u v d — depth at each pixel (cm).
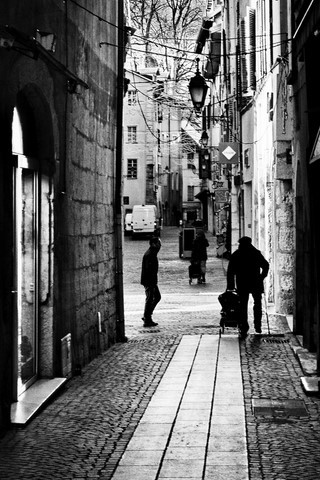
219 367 1295
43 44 980
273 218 2117
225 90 3956
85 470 742
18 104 1024
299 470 729
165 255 4475
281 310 2033
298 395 1071
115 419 946
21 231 1026
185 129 7744
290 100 1716
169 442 842
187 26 4597
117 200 1711
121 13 1727
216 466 750
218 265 3794
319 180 1231
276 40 2031
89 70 1406
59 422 929
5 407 883
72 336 1239
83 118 1351
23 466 753
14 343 977
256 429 893
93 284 1444
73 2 1219
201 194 7231
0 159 862
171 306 2367
